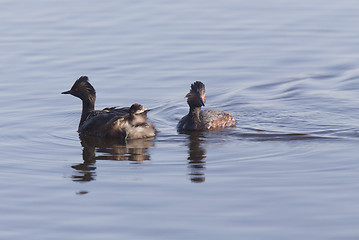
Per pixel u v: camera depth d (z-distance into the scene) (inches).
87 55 946.7
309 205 432.8
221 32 1067.9
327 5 1243.8
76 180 500.1
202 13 1194.6
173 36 1042.1
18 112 725.3
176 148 596.4
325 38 1030.4
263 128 665.0
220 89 823.1
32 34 1053.2
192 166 534.0
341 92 794.2
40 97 779.4
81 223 412.2
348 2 1263.5
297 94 792.3
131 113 635.5
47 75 861.8
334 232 389.4
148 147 602.5
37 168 534.3
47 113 725.9
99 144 616.1
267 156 558.6
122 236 390.9
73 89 694.5
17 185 489.4
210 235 388.8
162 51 966.4
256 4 1266.0
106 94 797.2
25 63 909.8
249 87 828.6
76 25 1106.1
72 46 989.2
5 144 610.9
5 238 392.5
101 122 647.1
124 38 1031.6
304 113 717.3
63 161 555.5
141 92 805.9
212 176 503.2
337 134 629.6
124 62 917.8
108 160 557.3
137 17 1160.8
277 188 468.8
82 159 561.9
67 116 718.5
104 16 1167.0
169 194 462.3
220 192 463.8
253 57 944.3
